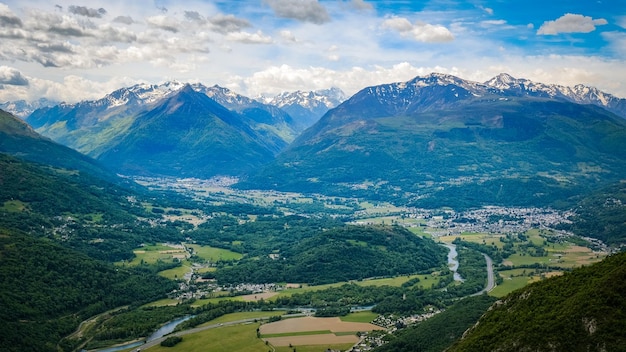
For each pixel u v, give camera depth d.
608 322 183.38
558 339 188.75
